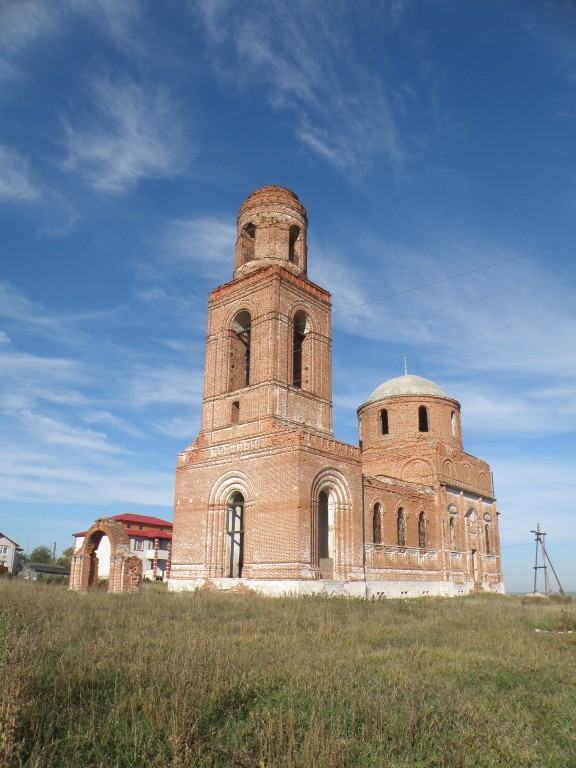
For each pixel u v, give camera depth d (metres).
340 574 32.72
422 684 10.02
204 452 35.88
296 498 30.38
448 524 45.28
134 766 6.50
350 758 6.81
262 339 35.28
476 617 22.08
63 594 24.77
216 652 11.23
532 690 10.45
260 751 6.68
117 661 10.25
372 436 52.59
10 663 8.87
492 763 6.95
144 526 86.56
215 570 33.06
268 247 39.12
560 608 27.62
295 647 13.18
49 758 6.41
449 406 52.34
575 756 7.25
